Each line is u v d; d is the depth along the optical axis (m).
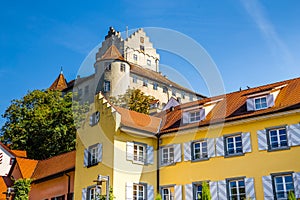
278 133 16.50
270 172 16.16
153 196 18.28
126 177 17.53
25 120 33.34
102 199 15.70
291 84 18.20
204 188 14.51
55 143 31.19
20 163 25.23
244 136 17.25
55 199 21.27
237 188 16.92
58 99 35.88
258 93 17.62
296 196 15.27
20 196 21.27
